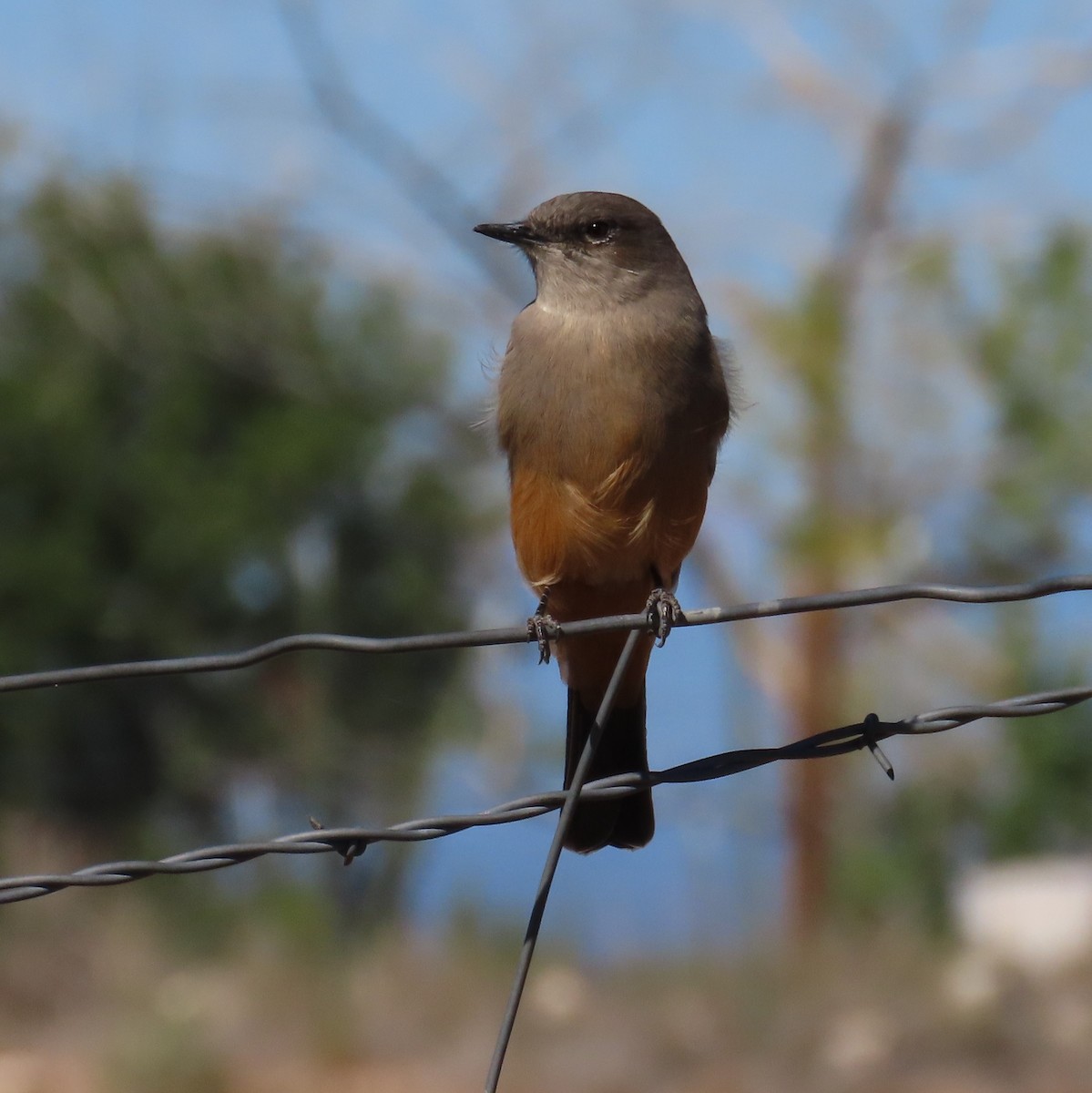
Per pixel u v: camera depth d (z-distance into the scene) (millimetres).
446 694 29875
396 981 20609
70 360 28312
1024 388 24641
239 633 28797
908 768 26016
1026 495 24547
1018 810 24688
